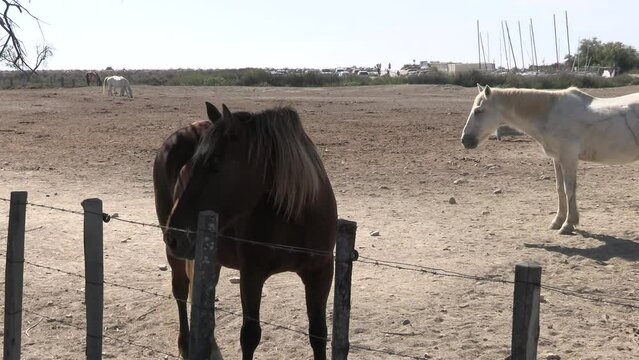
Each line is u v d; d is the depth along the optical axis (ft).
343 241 11.32
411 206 35.42
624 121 28.96
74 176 43.32
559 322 19.71
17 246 14.34
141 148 55.11
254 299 14.10
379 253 26.78
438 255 26.53
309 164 14.03
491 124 31.12
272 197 13.98
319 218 14.30
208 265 11.94
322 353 14.73
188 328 17.79
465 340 18.42
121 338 18.70
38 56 21.07
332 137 62.28
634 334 18.90
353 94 136.05
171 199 17.31
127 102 110.22
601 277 23.81
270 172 13.93
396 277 23.86
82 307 20.85
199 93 140.97
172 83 193.77
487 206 35.45
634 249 27.09
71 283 23.00
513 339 10.28
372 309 20.76
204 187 13.38
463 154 52.37
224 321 19.86
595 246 27.68
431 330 19.13
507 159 50.01
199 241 11.89
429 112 89.66
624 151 29.14
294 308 20.85
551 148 30.17
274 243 13.97
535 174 44.24
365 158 50.72
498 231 30.30
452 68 305.73
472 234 29.76
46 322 19.61
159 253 26.71
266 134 13.83
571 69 279.49
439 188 40.14
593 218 32.58
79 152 53.26
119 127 70.85
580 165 47.67
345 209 34.60
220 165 13.42
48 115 84.84
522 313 10.12
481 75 168.25
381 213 33.78
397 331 19.08
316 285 14.65
